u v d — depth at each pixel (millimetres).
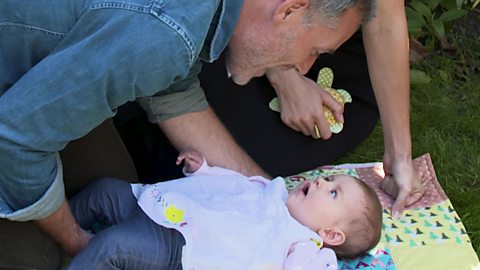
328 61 2412
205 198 1939
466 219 2330
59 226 1713
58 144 1434
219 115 2312
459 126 2723
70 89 1348
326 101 2328
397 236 2123
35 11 1403
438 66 2996
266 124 2334
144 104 2021
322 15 1401
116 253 1764
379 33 2066
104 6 1323
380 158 2557
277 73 2266
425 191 2289
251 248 1841
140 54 1307
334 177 2074
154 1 1306
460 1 2773
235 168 2107
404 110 2146
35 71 1371
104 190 1944
